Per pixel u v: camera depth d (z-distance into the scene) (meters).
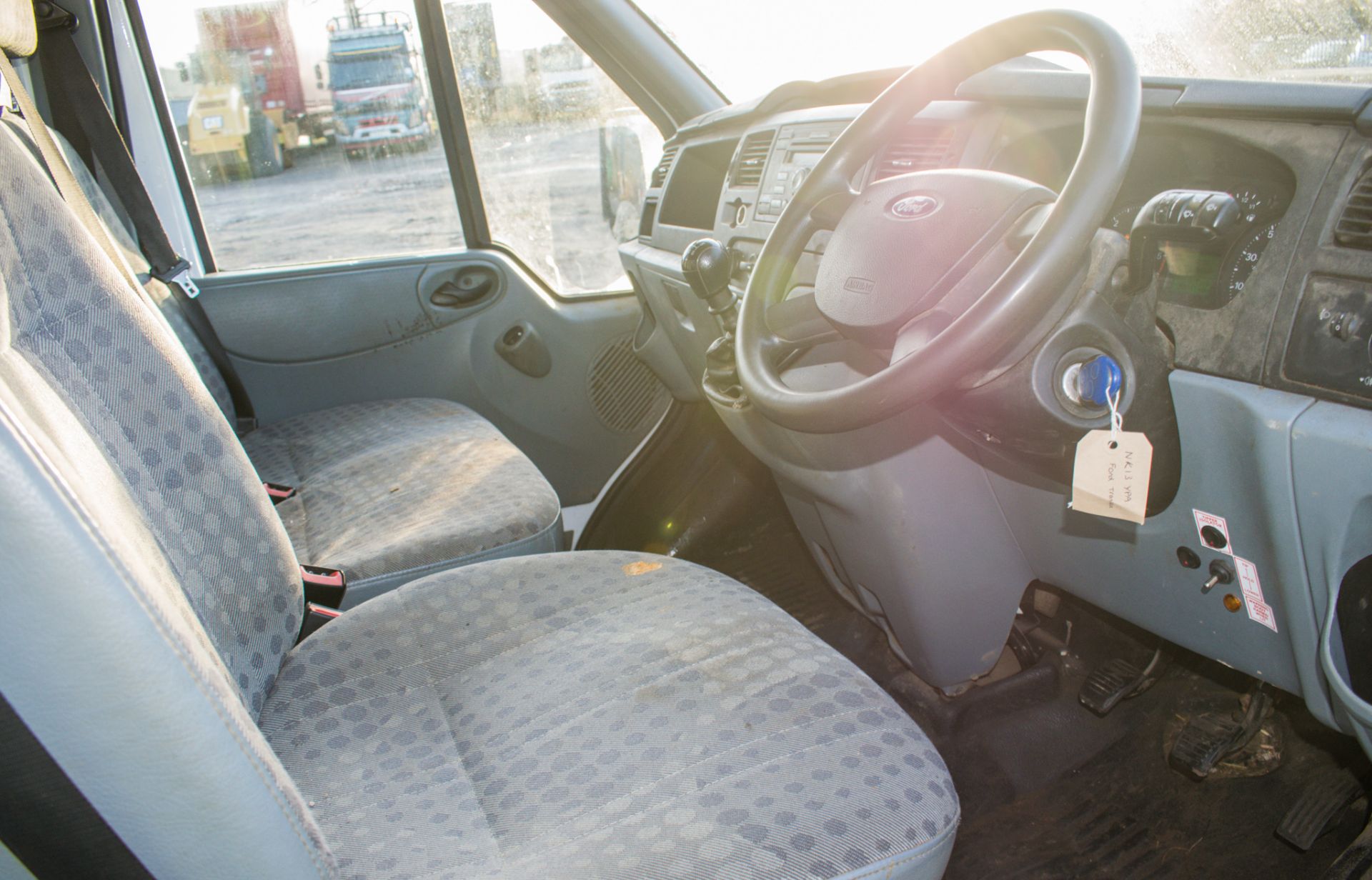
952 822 0.73
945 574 1.28
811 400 0.86
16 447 0.41
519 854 0.71
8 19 0.77
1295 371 0.84
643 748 0.79
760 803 0.71
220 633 0.86
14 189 0.75
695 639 0.95
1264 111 0.88
